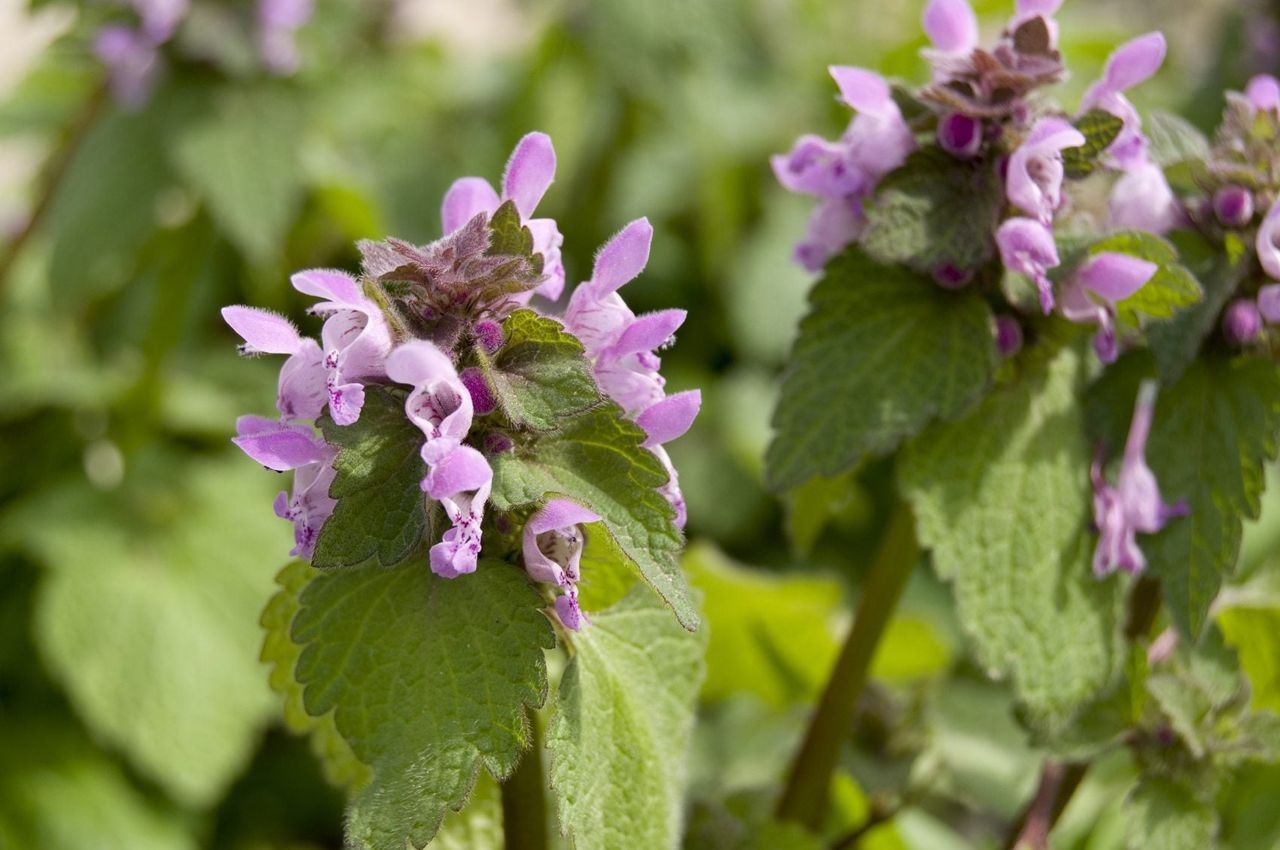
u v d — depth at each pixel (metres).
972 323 0.33
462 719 0.30
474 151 0.56
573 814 0.31
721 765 0.40
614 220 0.54
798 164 0.33
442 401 0.30
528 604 0.30
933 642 0.40
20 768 0.43
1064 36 0.52
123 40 0.43
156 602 0.44
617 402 0.30
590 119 0.54
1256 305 0.33
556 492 0.30
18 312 0.48
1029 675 0.33
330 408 0.30
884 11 0.61
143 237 0.43
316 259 0.50
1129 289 0.32
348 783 0.32
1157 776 0.34
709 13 0.53
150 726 0.43
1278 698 0.36
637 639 0.32
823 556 0.49
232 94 0.43
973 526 0.33
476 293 0.30
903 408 0.33
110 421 0.46
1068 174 0.33
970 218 0.33
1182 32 0.74
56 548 0.44
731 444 0.50
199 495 0.45
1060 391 0.34
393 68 0.60
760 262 0.53
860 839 0.37
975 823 0.42
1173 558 0.34
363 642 0.30
